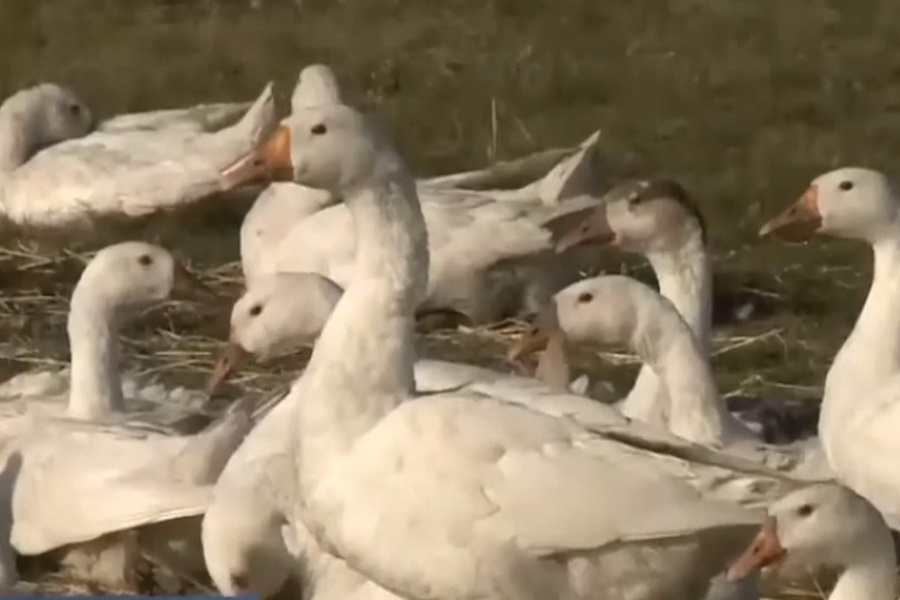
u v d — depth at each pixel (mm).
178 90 23641
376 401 9531
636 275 16234
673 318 11539
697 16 26531
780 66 24016
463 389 10055
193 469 10961
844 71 23766
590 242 13047
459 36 25766
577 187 15922
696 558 9086
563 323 11625
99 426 11602
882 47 24781
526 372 12867
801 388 14289
